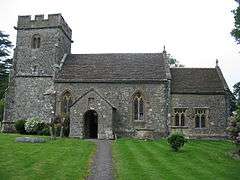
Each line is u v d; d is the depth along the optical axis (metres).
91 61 37.31
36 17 37.16
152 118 33.38
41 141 24.86
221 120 33.84
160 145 25.48
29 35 37.09
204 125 34.06
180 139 22.05
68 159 17.73
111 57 37.78
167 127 33.12
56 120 30.62
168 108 33.44
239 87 31.58
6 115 35.56
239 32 27.05
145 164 16.84
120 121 33.53
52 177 13.37
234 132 20.58
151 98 33.69
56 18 36.72
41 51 36.47
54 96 34.53
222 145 26.94
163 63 36.22
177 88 34.66
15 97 35.78
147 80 33.69
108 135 31.47
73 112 32.31
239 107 21.20
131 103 33.69
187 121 33.91
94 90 32.38
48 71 35.78
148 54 38.06
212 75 36.81
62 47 37.91
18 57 36.75
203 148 24.25
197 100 34.25
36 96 35.38
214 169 15.97
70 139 28.59
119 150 22.09
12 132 35.00
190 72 37.44
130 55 37.97
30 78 35.94
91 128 34.50
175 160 18.39
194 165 16.94
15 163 15.94
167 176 14.02
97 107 32.09
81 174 14.08
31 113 35.09
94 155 19.69
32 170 14.49
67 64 37.03
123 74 34.66
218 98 34.28
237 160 18.86
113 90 34.00
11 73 36.31
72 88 34.44
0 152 19.03
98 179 13.48
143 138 32.28
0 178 12.78
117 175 14.13
